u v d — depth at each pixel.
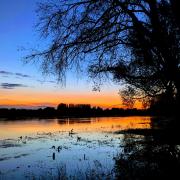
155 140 27.95
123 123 75.94
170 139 25.31
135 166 16.03
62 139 35.62
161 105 18.30
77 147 27.44
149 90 15.09
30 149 26.81
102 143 30.19
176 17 9.81
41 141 33.81
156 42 10.38
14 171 17.52
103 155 21.92
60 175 15.88
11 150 26.30
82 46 11.05
